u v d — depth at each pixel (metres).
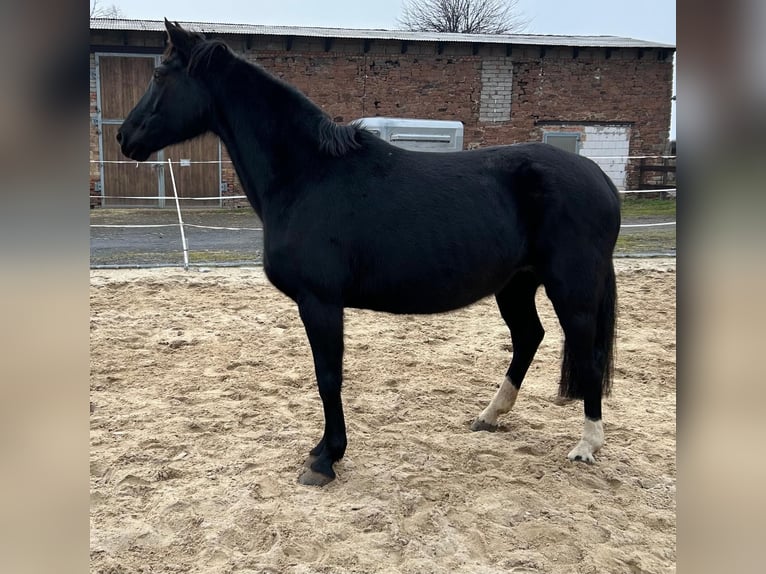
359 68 13.80
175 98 2.98
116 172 13.58
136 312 5.63
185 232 10.70
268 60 13.46
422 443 3.26
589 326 2.92
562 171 2.85
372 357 4.66
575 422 3.59
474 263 2.78
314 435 3.30
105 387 3.95
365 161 2.83
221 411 3.59
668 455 3.16
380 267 2.76
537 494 2.75
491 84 14.40
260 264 7.73
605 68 14.74
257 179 2.92
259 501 2.66
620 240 10.20
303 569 2.19
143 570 2.19
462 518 2.55
